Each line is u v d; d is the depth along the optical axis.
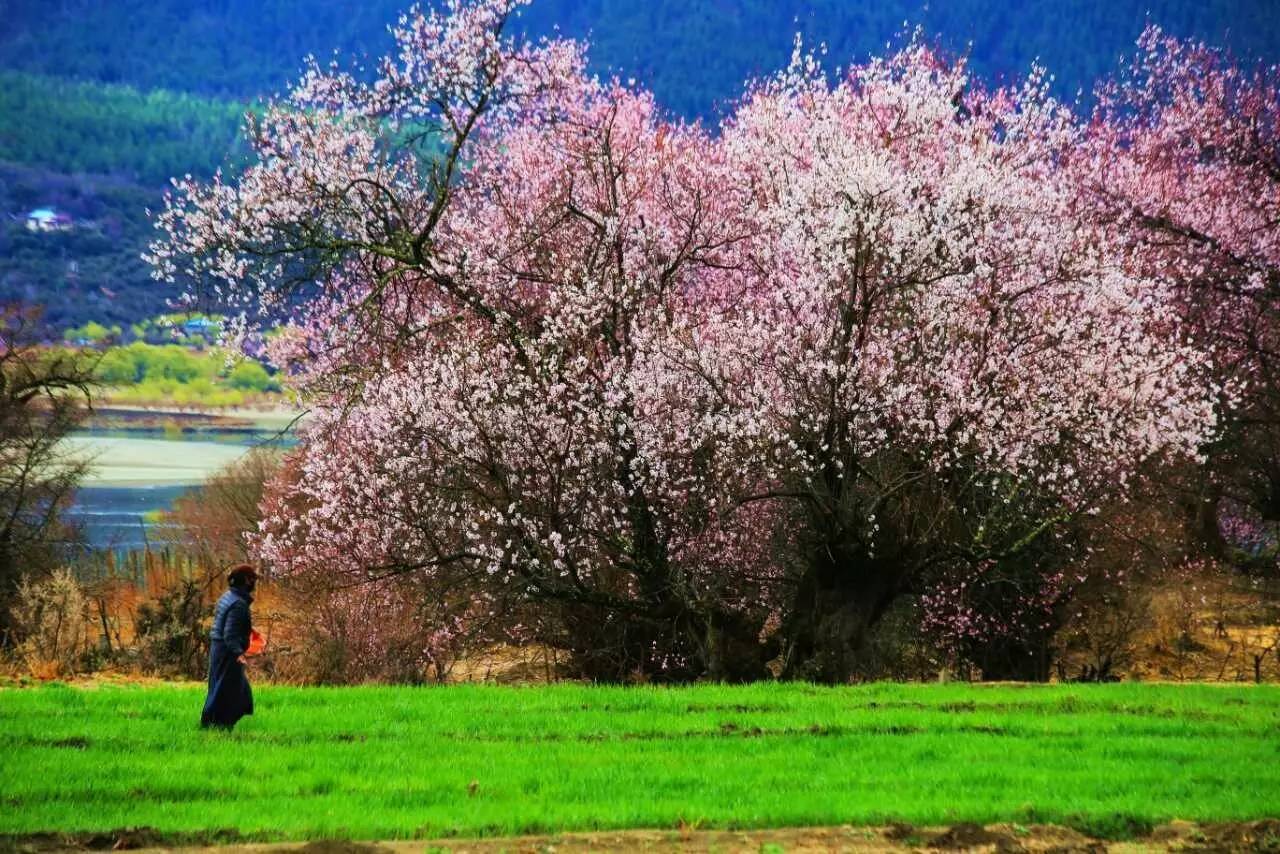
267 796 23.14
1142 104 84.44
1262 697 36.28
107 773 24.30
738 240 55.88
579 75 57.78
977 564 49.03
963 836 20.33
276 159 52.81
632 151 57.06
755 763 25.89
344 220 53.94
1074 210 67.88
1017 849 19.73
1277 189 80.62
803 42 59.22
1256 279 73.50
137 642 49.38
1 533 73.06
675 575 49.09
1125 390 46.78
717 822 21.00
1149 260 71.88
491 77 53.25
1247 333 73.69
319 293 57.75
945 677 43.00
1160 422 47.38
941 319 45.78
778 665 53.44
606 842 19.88
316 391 54.09
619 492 48.47
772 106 59.03
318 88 53.50
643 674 51.94
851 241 46.00
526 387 49.16
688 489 49.62
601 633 53.16
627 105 60.44
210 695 29.00
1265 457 74.50
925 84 56.84
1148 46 84.69
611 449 47.81
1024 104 62.09
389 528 50.78
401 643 50.44
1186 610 63.34
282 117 53.53
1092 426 47.19
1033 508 48.62
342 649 49.12
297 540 56.69
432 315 54.72
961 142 56.19
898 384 45.66
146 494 140.88
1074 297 49.00
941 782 24.30
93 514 121.75
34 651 46.78
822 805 21.89
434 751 26.95
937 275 45.94
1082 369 46.56
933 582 51.88
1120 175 77.31
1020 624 53.03
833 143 50.44
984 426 44.75
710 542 49.97
